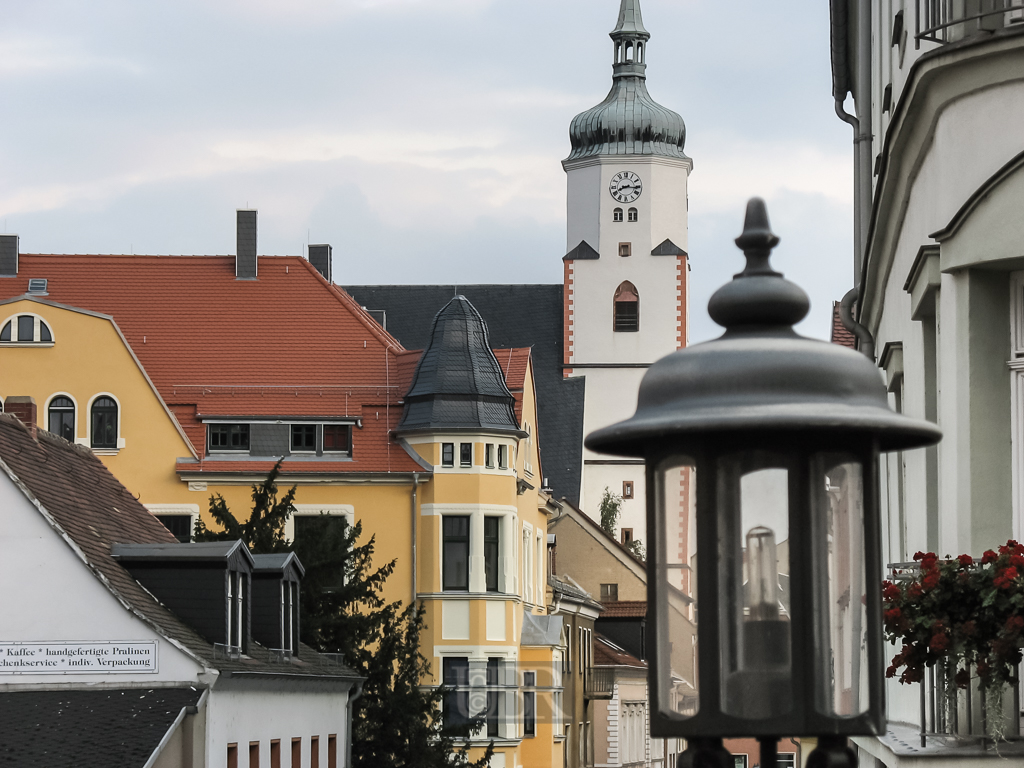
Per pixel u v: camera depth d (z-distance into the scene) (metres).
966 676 16.98
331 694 68.25
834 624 7.27
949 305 19.41
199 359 101.38
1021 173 18.16
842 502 7.35
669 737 7.39
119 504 61.88
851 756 7.34
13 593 50.78
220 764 50.81
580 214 196.00
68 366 94.81
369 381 100.19
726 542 7.33
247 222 106.62
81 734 46.56
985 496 18.86
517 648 97.19
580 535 142.75
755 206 7.69
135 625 50.53
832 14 34.75
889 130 22.75
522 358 109.12
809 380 7.27
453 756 79.75
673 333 192.88
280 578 63.62
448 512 95.94
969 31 19.47
